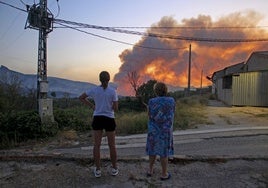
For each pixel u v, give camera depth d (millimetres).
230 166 5781
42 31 14328
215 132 12164
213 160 6008
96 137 5086
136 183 4934
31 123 13273
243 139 10711
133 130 13641
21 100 21562
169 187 4777
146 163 5855
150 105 5086
